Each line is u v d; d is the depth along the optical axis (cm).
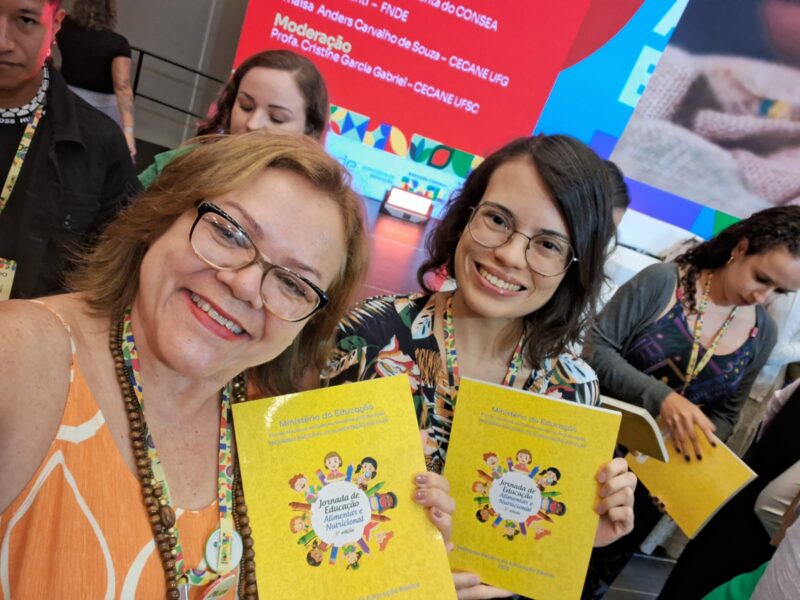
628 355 216
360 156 287
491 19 271
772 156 287
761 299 204
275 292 75
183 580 77
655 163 290
